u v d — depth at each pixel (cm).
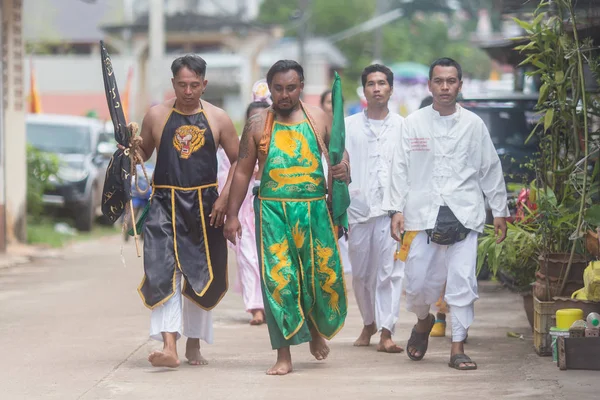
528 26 1134
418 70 5462
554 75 1116
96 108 6006
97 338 1222
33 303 1509
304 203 1009
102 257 2208
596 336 1005
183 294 1057
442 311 1244
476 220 1027
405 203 1046
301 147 1009
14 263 2025
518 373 1002
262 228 1009
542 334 1085
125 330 1277
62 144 2978
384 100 1173
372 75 1174
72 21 6512
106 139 3136
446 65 1031
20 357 1107
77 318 1370
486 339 1202
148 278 1020
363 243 1162
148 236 1033
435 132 1039
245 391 939
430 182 1039
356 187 1162
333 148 995
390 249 1150
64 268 1980
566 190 1130
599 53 1268
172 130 1040
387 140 1173
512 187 1534
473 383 962
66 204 2820
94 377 1005
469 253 1031
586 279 1051
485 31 8412
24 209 2358
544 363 1047
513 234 1175
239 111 6100
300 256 1011
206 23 6041
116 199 1033
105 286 1706
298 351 1154
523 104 1847
